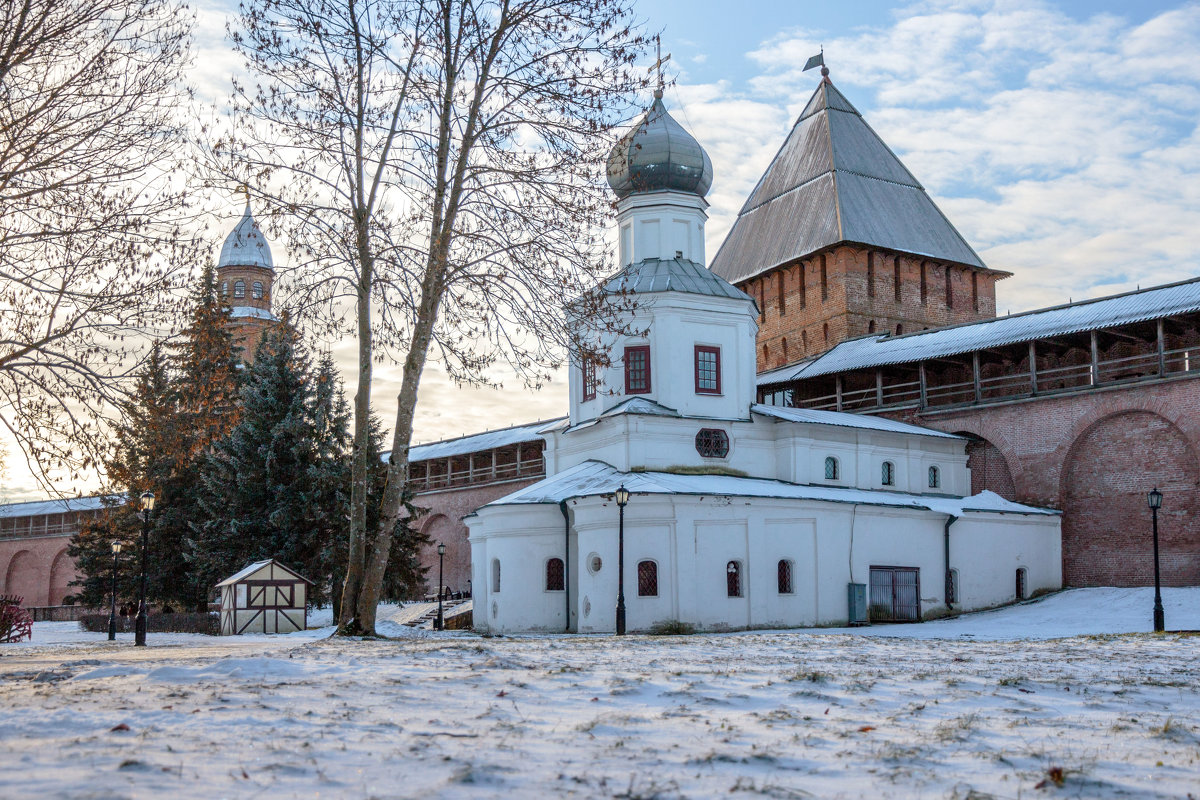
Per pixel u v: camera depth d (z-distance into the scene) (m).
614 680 9.73
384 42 22.08
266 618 37.06
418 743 6.32
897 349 46.34
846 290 55.59
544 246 21.88
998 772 5.86
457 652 13.98
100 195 16.75
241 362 44.94
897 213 59.22
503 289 21.89
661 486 32.53
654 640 19.73
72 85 16.61
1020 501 41.41
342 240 21.84
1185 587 36.75
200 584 43.53
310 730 6.80
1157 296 39.38
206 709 7.62
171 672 10.20
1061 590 40.09
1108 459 39.66
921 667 12.40
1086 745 6.81
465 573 58.88
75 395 16.88
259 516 42.44
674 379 36.62
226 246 74.81
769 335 60.94
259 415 43.03
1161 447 38.12
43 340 16.36
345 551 41.75
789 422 37.66
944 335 45.62
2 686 9.56
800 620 33.97
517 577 34.16
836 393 48.47
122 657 16.28
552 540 34.16
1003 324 43.91
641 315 37.06
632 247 39.47
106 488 17.95
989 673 11.49
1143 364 40.88
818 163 60.81
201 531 43.66
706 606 32.19
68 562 79.06
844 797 5.16
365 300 21.98
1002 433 42.12
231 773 5.42
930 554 37.72
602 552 32.34
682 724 7.35
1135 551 38.59
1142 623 32.03
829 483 38.72
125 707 7.70
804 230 58.66
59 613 67.62
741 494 33.22
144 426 17.70
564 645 16.98
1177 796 5.32
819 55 65.88
